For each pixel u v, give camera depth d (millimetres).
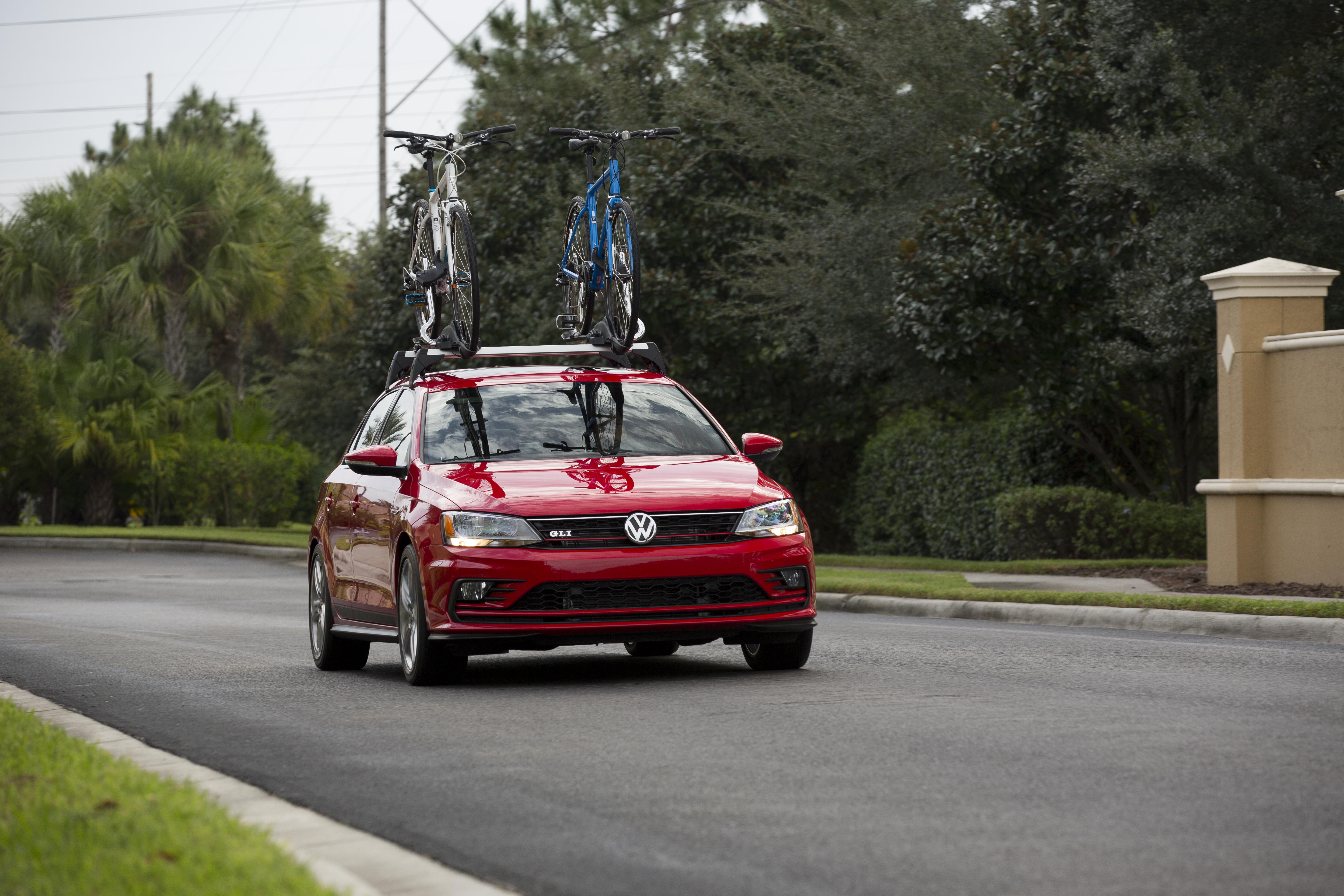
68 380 66250
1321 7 27984
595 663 17484
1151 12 29312
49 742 10992
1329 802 9000
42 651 20781
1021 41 34625
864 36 38688
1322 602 20141
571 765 10664
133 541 54938
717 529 14711
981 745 11031
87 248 66625
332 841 8523
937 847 8109
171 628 24531
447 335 18203
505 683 15516
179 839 7617
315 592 18516
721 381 45812
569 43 47250
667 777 10109
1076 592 23891
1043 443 39531
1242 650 17391
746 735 11648
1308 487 24172
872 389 46469
